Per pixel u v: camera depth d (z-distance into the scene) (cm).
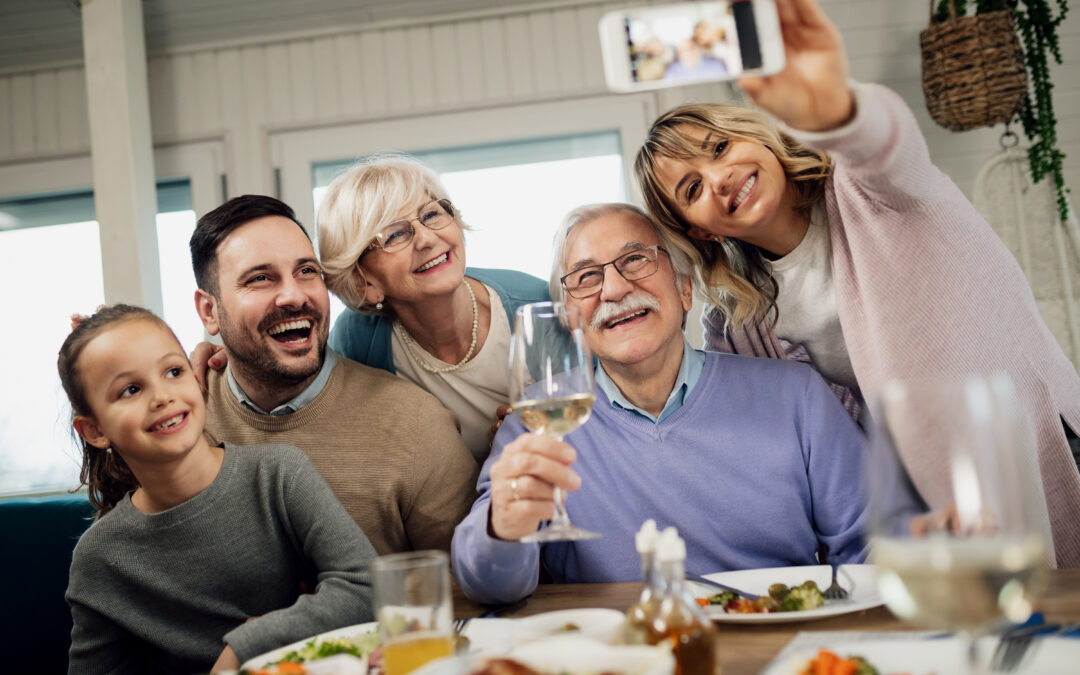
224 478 140
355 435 170
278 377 167
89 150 383
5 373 375
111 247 334
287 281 165
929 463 56
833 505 150
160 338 133
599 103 371
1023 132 346
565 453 105
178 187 386
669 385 156
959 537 55
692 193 162
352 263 185
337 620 121
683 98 362
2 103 388
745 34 94
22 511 235
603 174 372
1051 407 148
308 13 368
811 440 153
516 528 109
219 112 382
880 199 144
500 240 375
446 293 187
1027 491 57
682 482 149
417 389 178
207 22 369
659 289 152
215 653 140
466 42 376
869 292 152
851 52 357
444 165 377
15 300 383
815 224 168
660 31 94
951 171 349
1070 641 72
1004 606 54
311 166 380
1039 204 324
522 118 373
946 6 313
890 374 151
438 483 169
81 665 141
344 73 379
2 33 364
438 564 75
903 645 75
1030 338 152
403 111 376
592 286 152
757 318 183
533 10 373
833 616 96
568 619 92
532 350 100
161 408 131
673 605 73
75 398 135
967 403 55
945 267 146
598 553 148
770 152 160
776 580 114
